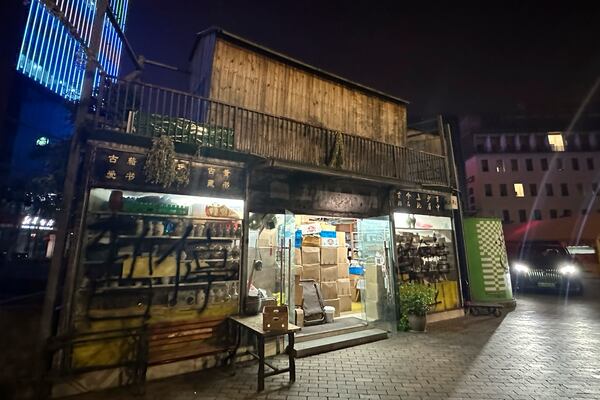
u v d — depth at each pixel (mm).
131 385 4641
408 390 4516
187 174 5730
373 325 7699
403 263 8742
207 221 5879
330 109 9234
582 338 7121
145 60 7723
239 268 6047
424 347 6504
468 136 39531
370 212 8477
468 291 10648
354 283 10352
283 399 4242
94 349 4617
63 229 4715
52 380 4164
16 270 7805
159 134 5781
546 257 14148
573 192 36438
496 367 5387
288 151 7969
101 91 5340
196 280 5605
